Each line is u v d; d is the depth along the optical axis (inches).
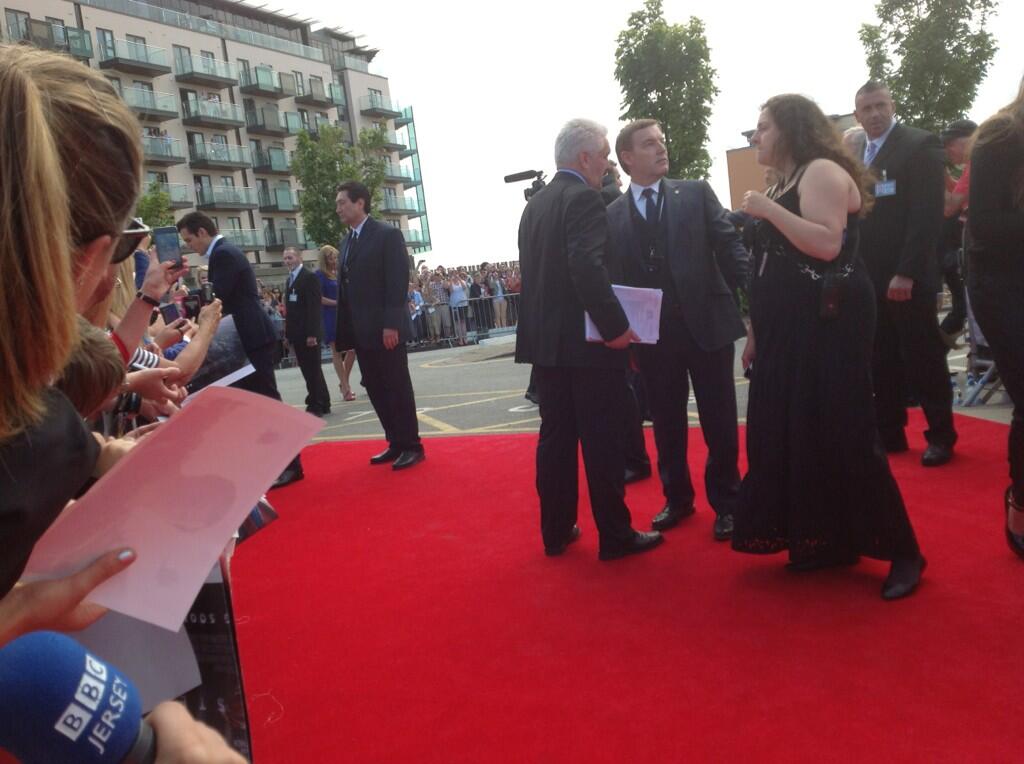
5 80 30.3
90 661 29.0
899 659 105.7
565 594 138.6
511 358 612.1
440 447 272.1
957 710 93.1
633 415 208.8
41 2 1975.9
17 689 27.0
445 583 149.0
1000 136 123.0
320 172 1955.0
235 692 45.2
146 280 85.7
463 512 193.5
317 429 39.7
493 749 93.6
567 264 149.3
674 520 170.9
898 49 768.3
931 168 189.2
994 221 124.0
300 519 201.6
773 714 95.7
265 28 3026.6
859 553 129.7
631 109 881.5
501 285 1032.2
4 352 29.7
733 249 167.3
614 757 89.7
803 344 127.2
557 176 157.2
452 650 121.1
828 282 123.9
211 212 2362.2
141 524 35.6
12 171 29.3
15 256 29.3
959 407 249.1
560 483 156.4
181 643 43.4
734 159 1080.8
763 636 116.0
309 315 377.1
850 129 213.3
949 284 278.1
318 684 113.8
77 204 33.7
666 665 110.3
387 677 114.1
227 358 121.8
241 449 38.1
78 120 34.1
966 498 165.9
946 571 131.6
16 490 30.2
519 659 116.2
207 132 2377.0
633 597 134.8
